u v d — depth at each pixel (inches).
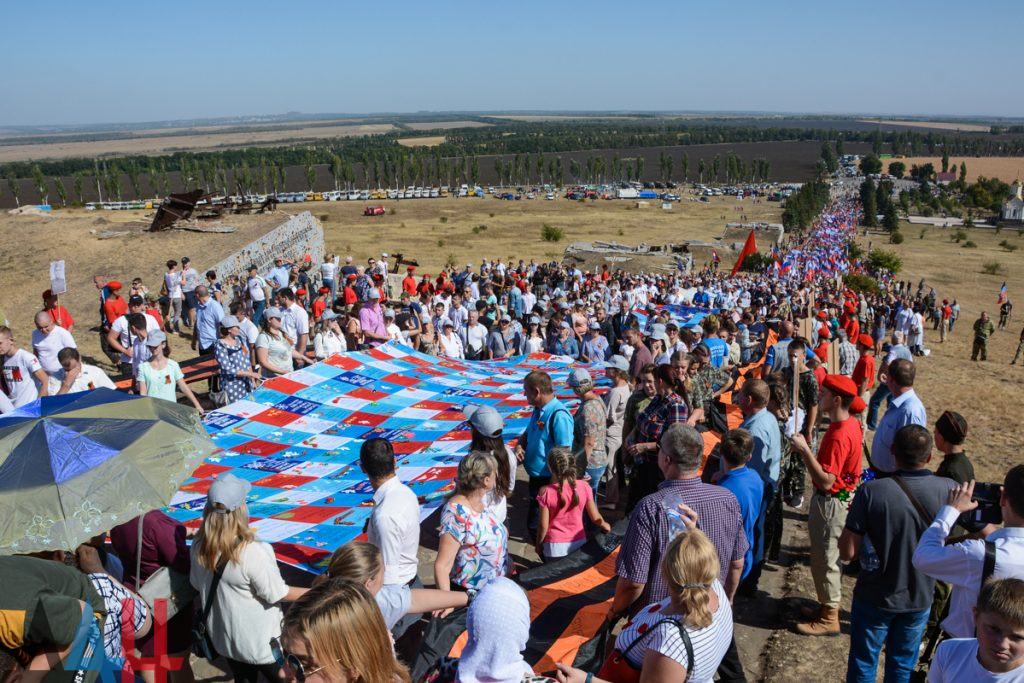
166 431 195.6
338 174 6146.7
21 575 127.6
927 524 186.7
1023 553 159.3
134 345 393.7
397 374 441.4
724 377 358.3
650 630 142.7
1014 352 1067.9
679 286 1280.8
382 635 111.4
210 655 180.2
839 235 3565.5
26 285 891.4
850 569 296.2
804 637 247.9
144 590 178.7
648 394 313.6
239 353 398.3
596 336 560.7
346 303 770.8
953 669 138.8
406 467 308.7
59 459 172.2
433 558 295.9
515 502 357.4
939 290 2294.5
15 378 338.0
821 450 245.6
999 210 5708.7
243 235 1170.6
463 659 134.1
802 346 352.5
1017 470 161.8
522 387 431.2
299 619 107.8
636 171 7554.1
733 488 222.1
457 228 3472.0
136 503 171.0
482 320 711.1
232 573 167.2
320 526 247.9
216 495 166.4
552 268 1403.8
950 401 640.4
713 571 140.3
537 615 201.5
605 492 370.9
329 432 353.7
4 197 5831.7
